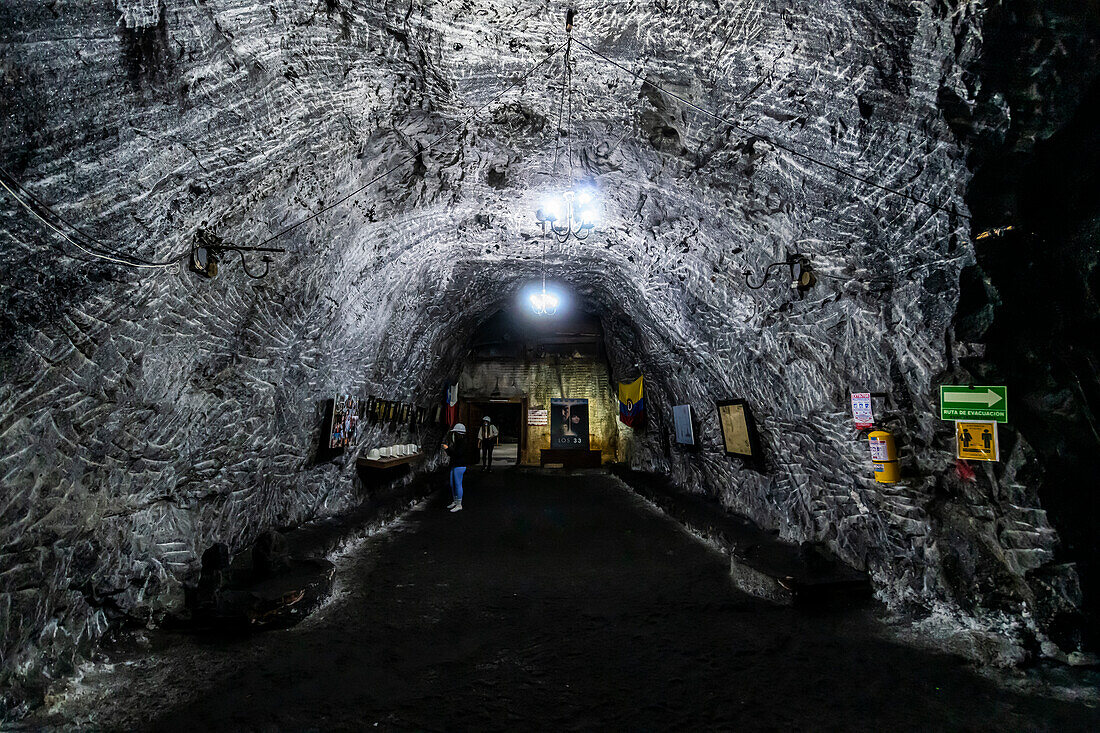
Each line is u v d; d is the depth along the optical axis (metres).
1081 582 3.37
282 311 5.17
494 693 3.32
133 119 2.64
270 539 4.96
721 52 3.63
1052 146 3.13
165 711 3.02
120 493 3.71
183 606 4.25
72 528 3.28
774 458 6.62
